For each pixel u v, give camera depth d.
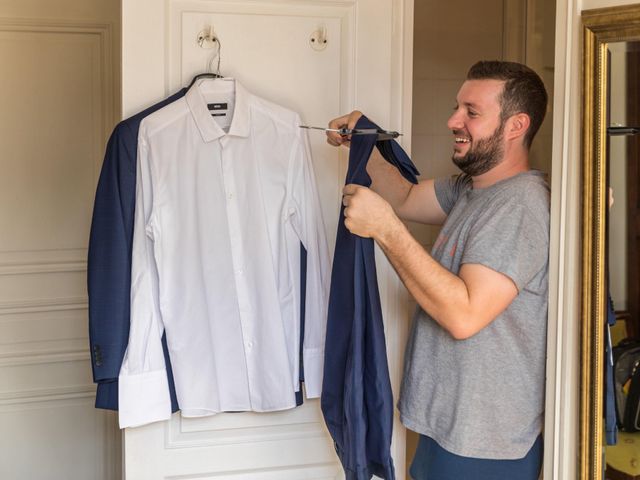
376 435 1.96
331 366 2.03
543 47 3.29
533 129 1.90
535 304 1.86
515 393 1.85
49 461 3.30
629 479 1.78
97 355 2.06
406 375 2.01
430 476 1.95
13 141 3.19
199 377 2.15
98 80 3.25
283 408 2.21
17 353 3.22
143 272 2.10
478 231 1.80
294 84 2.27
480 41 3.46
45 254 3.24
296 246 2.24
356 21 2.30
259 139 2.18
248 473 2.33
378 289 2.17
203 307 2.14
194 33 2.20
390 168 2.27
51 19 3.18
